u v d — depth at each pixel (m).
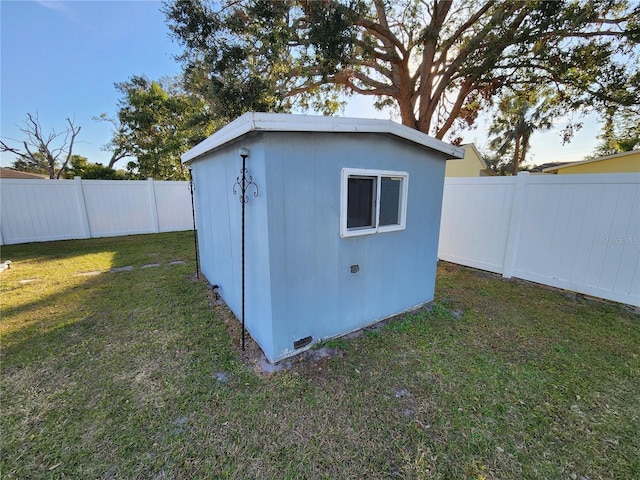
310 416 1.89
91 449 1.64
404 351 2.68
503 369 2.42
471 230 5.43
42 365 2.43
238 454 1.62
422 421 1.86
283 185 2.22
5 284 4.45
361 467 1.55
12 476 1.48
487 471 1.54
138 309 3.55
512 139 21.91
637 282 3.58
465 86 7.95
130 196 9.01
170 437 1.72
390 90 8.65
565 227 4.18
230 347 2.71
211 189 3.61
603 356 2.62
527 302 3.85
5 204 7.37
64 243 7.66
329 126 2.25
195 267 5.36
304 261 2.48
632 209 3.56
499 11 6.23
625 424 1.85
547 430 1.80
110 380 2.24
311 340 2.68
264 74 7.50
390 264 3.22
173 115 15.59
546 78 7.51
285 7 6.17
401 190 3.12
